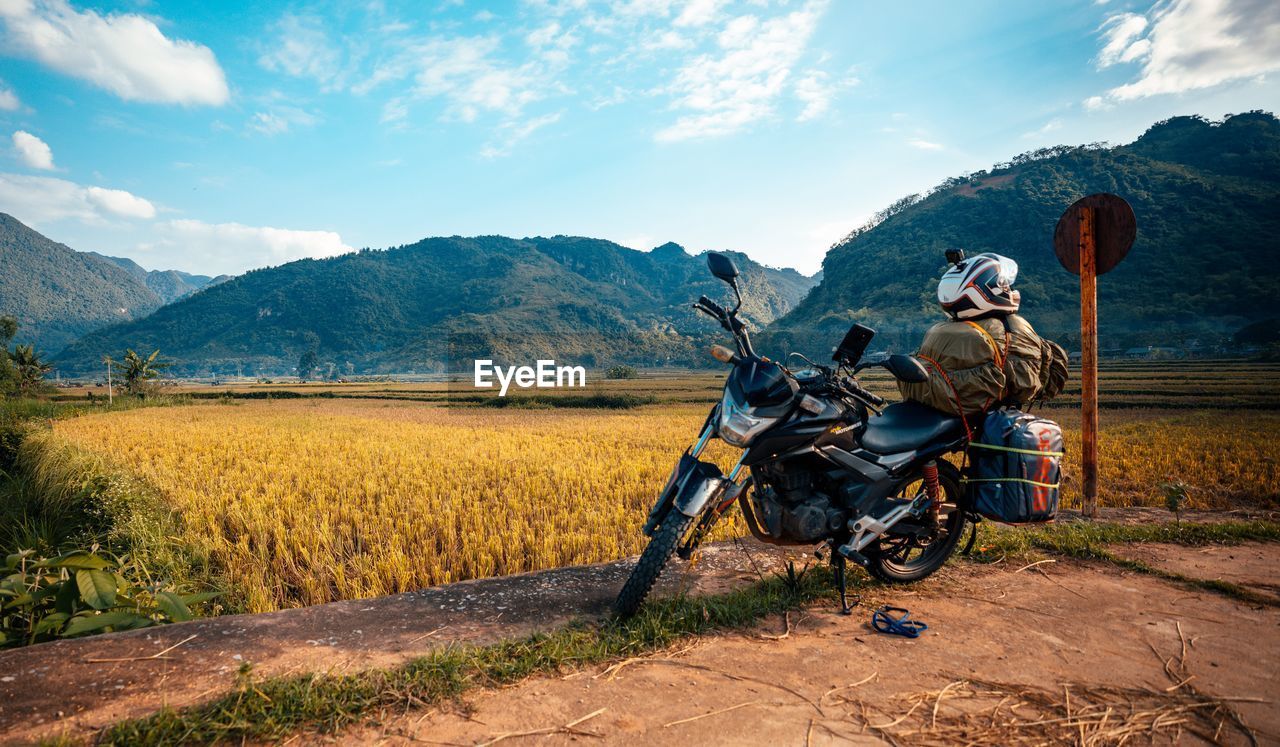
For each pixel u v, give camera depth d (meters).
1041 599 3.95
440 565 6.20
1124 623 3.58
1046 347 4.33
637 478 10.36
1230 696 2.75
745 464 3.60
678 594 3.73
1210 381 55.78
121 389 63.62
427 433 20.02
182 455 14.77
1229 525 5.61
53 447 13.02
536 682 2.77
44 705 2.45
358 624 3.36
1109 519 6.19
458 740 2.31
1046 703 2.68
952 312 4.34
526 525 7.32
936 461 4.24
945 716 2.55
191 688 2.62
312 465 12.52
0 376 58.53
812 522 3.64
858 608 3.79
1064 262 6.55
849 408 3.91
